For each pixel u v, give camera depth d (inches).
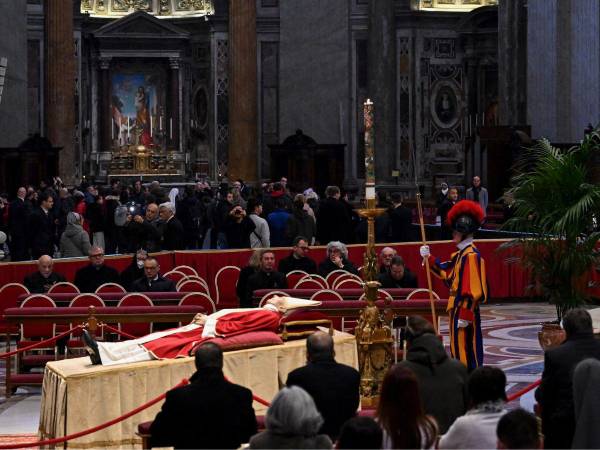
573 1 1051.9
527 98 1167.6
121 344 414.9
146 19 1581.0
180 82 1608.0
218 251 768.9
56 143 1402.6
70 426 392.2
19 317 509.7
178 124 1622.8
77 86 1587.1
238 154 1430.9
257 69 1519.4
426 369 317.7
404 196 1501.0
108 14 1621.6
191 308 513.0
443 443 274.1
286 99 1520.7
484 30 1489.9
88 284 636.1
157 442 308.7
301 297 557.0
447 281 454.6
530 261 515.5
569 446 317.4
